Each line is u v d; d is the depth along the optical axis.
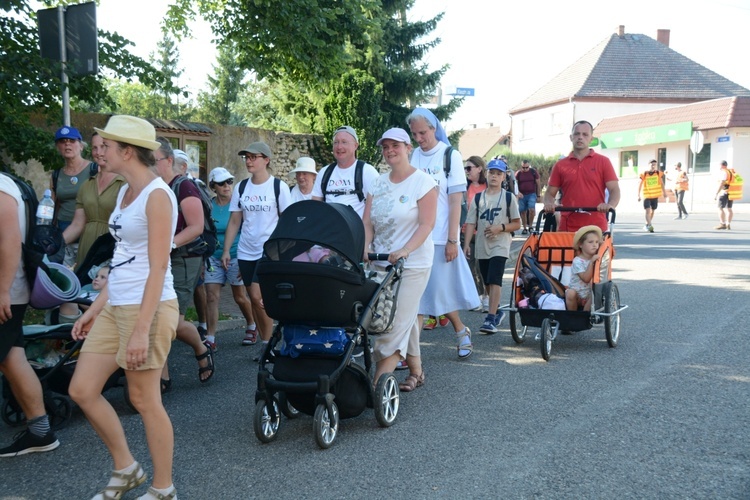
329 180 6.98
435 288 6.95
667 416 5.38
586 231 7.51
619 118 46.28
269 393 5.04
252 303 7.73
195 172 15.35
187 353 7.95
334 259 4.88
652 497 4.02
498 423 5.35
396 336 5.61
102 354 3.95
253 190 7.62
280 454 4.86
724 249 16.78
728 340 7.77
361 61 26.66
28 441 4.91
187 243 6.32
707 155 39.69
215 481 4.43
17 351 4.83
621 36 53.81
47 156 9.38
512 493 4.12
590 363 7.06
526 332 8.73
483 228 8.72
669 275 12.66
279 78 15.19
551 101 51.78
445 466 4.55
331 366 5.03
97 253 5.53
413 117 6.88
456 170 6.81
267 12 13.06
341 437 5.17
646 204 22.44
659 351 7.44
